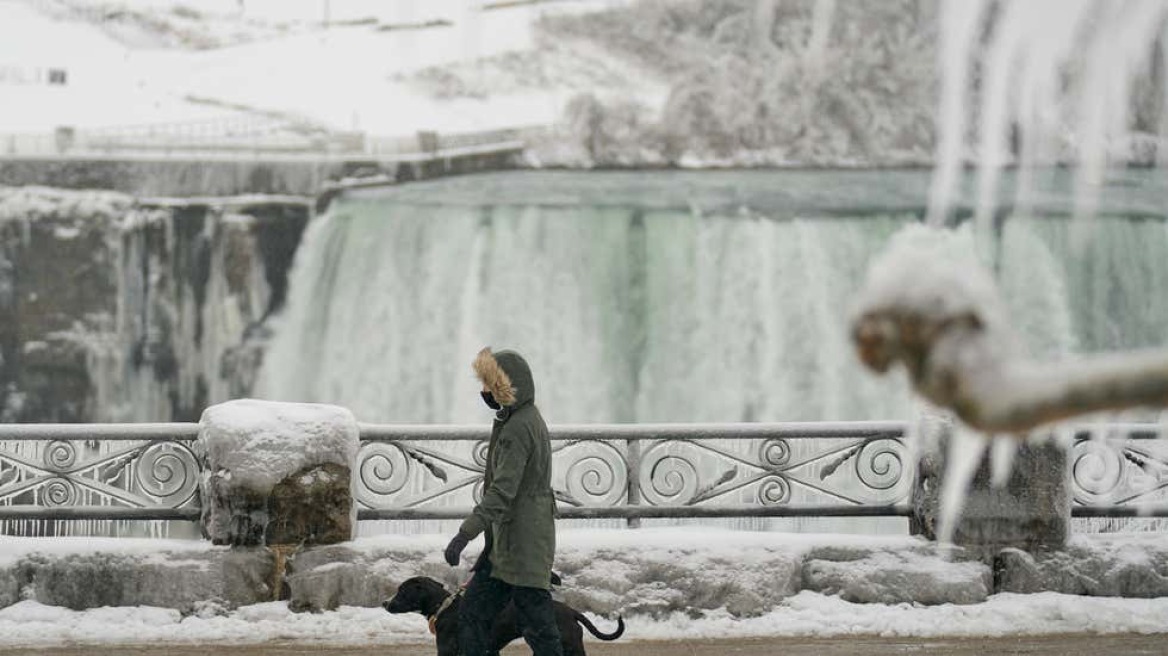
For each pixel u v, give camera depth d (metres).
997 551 18.33
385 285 104.75
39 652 16.36
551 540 12.75
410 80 123.31
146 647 16.64
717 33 120.69
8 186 103.25
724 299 102.25
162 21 128.50
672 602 17.64
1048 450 18.36
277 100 119.44
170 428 19.02
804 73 116.38
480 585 12.81
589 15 123.12
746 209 106.75
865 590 17.98
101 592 17.70
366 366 103.56
